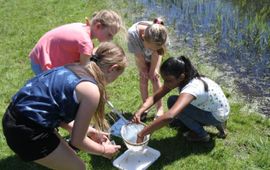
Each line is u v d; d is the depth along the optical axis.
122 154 3.86
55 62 3.71
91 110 2.57
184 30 7.25
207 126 4.49
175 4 8.48
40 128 2.66
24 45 6.69
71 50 3.64
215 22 7.48
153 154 3.85
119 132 4.12
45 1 8.80
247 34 6.89
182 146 4.15
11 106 2.76
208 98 3.83
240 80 5.65
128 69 5.68
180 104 3.65
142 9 8.30
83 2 8.66
